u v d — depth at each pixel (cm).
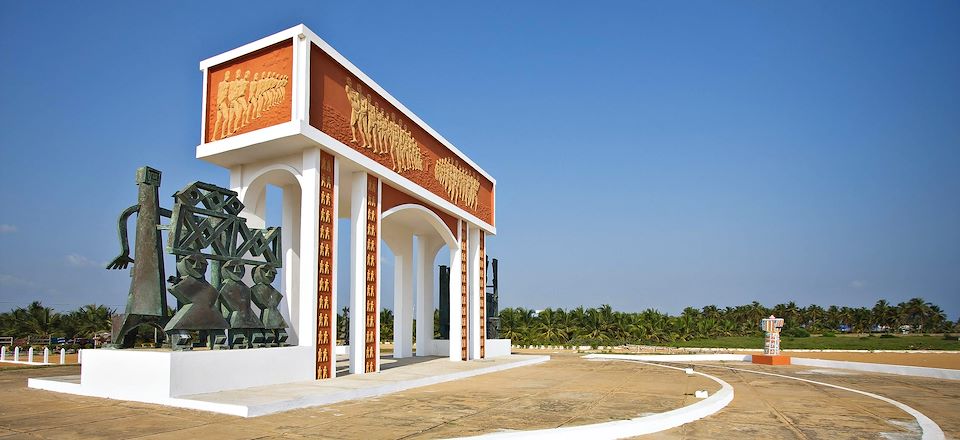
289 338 1708
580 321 4962
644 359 2998
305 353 1441
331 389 1278
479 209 2705
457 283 2411
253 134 1458
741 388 1630
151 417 983
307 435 868
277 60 1480
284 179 1667
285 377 1379
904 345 4638
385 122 1839
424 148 2134
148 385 1132
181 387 1124
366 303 1694
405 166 1964
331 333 1531
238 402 1055
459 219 2447
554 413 1105
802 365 2603
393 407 1160
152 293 1296
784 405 1285
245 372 1273
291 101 1434
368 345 1697
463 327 2442
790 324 7562
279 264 1484
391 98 1873
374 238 1759
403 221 2383
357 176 1722
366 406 1170
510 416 1066
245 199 1608
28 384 1359
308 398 1146
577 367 2384
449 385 1605
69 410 1042
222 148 1516
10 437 824
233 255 1356
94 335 3284
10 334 3519
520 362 2409
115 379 1184
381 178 1806
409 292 2611
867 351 3778
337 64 1591
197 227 1273
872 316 8194
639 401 1289
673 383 1712
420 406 1179
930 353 3581
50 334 3525
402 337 2572
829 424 1048
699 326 5519
